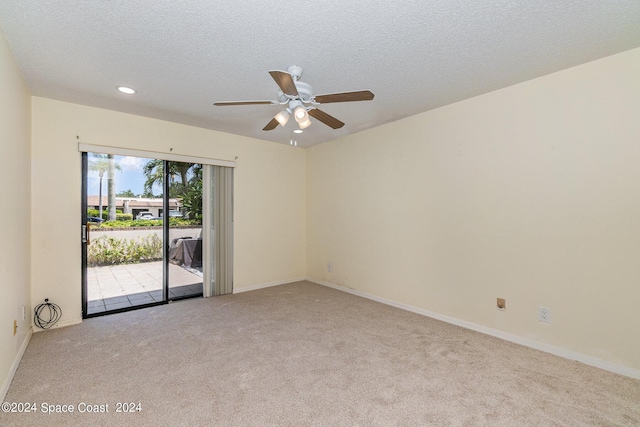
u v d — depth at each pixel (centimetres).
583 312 236
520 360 239
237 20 178
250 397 191
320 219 495
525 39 200
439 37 197
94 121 325
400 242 371
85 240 328
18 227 235
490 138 287
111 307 351
